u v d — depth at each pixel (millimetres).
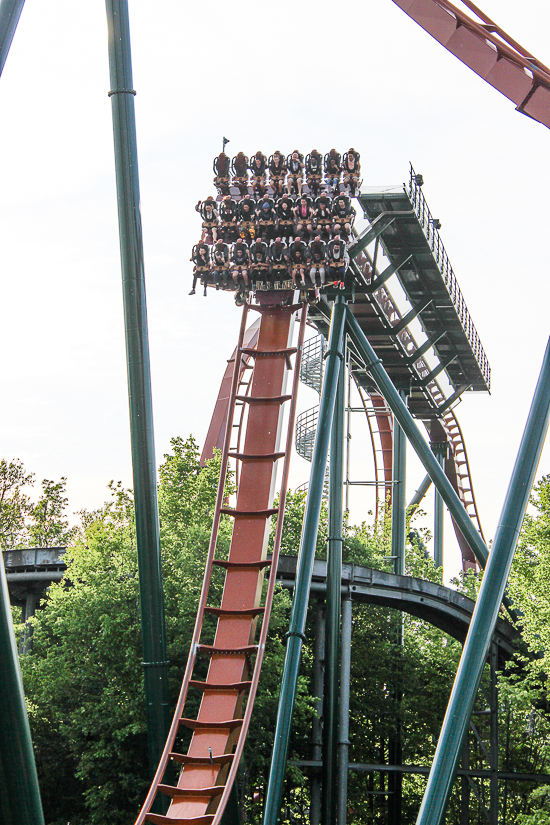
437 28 24297
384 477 61344
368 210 38125
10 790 13219
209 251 32250
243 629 25609
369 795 43000
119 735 28875
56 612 32375
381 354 46594
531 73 23672
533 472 21141
